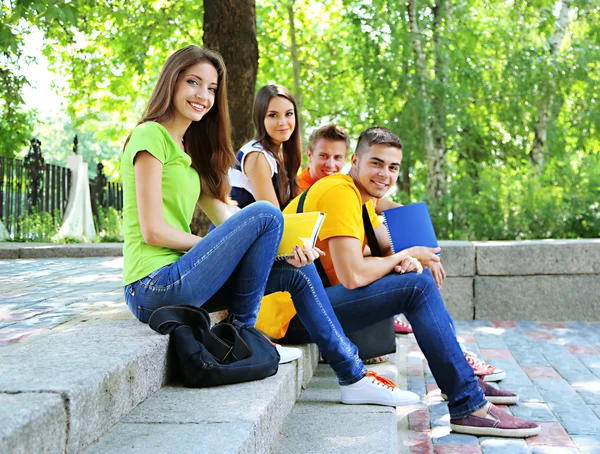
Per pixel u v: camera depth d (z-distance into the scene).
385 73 12.85
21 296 4.61
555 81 13.16
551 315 7.02
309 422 3.15
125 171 3.04
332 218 3.56
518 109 13.48
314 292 3.31
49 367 2.29
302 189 4.67
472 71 13.37
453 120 13.16
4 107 12.41
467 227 10.07
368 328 4.14
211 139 3.41
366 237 4.14
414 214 3.84
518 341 5.98
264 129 4.32
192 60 3.13
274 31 16.27
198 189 3.25
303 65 17.38
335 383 3.94
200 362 2.81
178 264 2.92
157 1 14.23
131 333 2.89
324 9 16.94
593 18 14.35
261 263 3.11
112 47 14.51
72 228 13.44
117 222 14.31
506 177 9.91
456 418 3.57
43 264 7.12
